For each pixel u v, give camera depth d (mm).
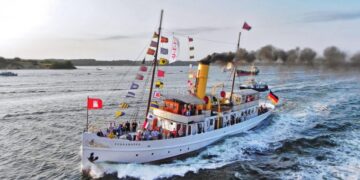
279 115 41750
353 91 65188
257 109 35312
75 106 53719
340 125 35125
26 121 40969
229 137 29406
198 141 25375
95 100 21531
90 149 20531
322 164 23125
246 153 25750
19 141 31031
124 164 21703
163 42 24031
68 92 76938
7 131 35281
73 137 32500
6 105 54906
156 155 22672
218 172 21953
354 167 22344
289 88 75312
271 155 25391
